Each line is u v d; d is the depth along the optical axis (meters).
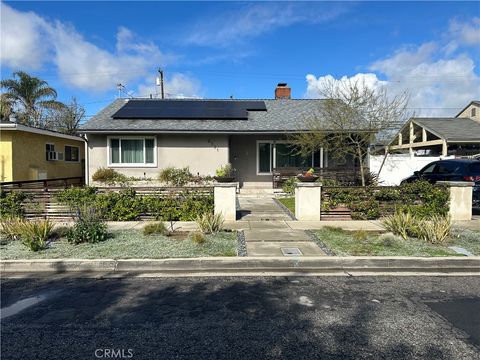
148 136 16.31
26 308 4.49
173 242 7.43
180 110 17.92
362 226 9.22
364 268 6.21
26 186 16.38
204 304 4.58
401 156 18.23
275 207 12.19
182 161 16.45
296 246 7.12
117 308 4.46
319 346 3.49
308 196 10.05
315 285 5.30
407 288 5.17
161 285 5.34
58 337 3.71
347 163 17.09
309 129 15.52
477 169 11.44
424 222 8.10
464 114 35.81
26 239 7.20
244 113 17.66
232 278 5.65
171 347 3.49
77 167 22.09
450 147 23.89
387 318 4.12
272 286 5.26
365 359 3.26
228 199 9.89
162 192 10.27
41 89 29.28
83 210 8.29
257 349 3.45
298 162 17.41
